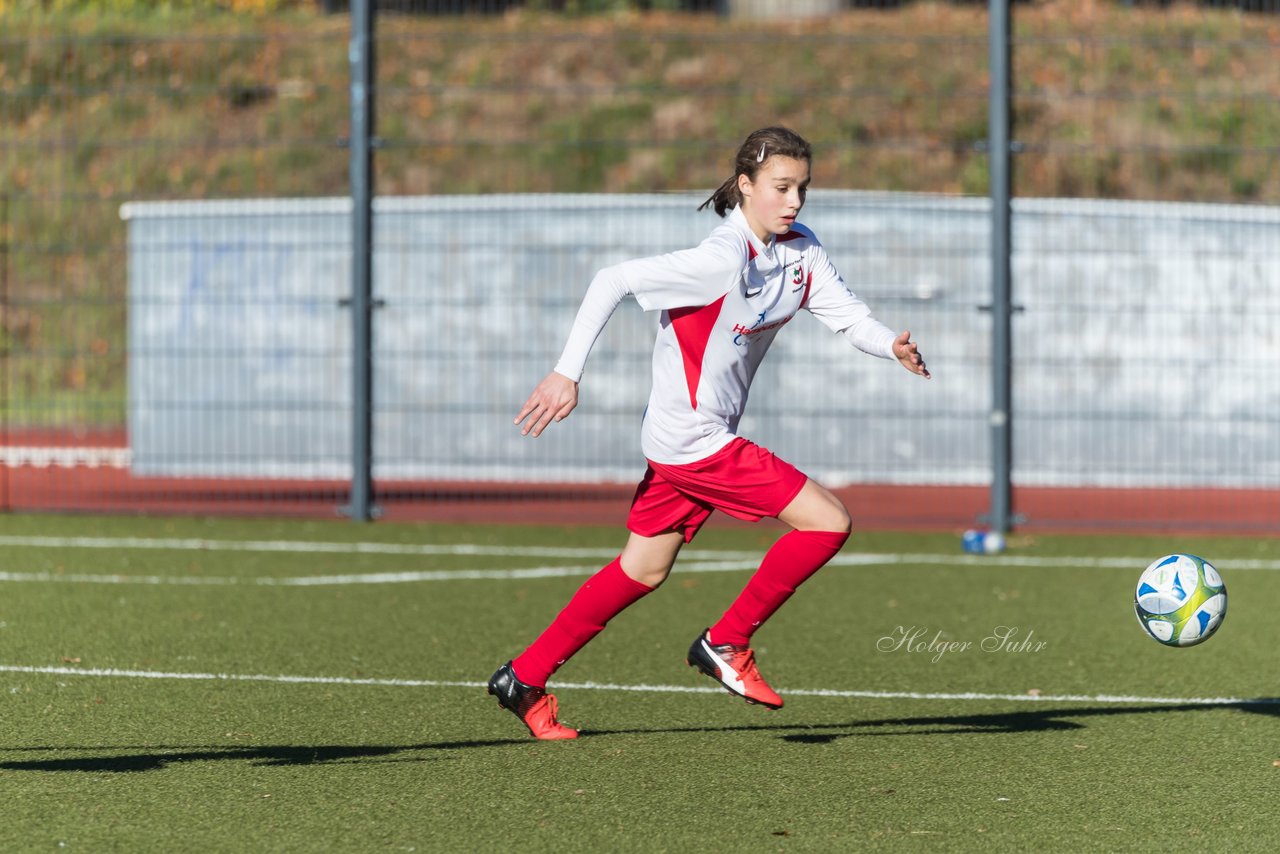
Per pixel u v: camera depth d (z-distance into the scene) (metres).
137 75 73.06
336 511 42.25
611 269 17.02
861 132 82.31
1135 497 46.53
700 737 18.97
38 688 21.44
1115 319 46.84
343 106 87.75
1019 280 46.75
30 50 57.97
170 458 48.94
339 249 47.88
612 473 48.56
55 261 82.25
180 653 24.09
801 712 20.47
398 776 17.03
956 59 86.19
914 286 46.94
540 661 18.56
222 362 48.97
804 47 89.69
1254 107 79.12
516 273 47.78
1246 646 25.31
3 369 63.81
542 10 97.25
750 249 17.20
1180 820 15.54
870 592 30.66
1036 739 19.00
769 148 16.84
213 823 15.21
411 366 48.78
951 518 40.59
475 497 45.84
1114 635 26.22
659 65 90.00
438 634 25.98
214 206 48.28
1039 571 33.53
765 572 17.89
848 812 15.77
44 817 15.35
